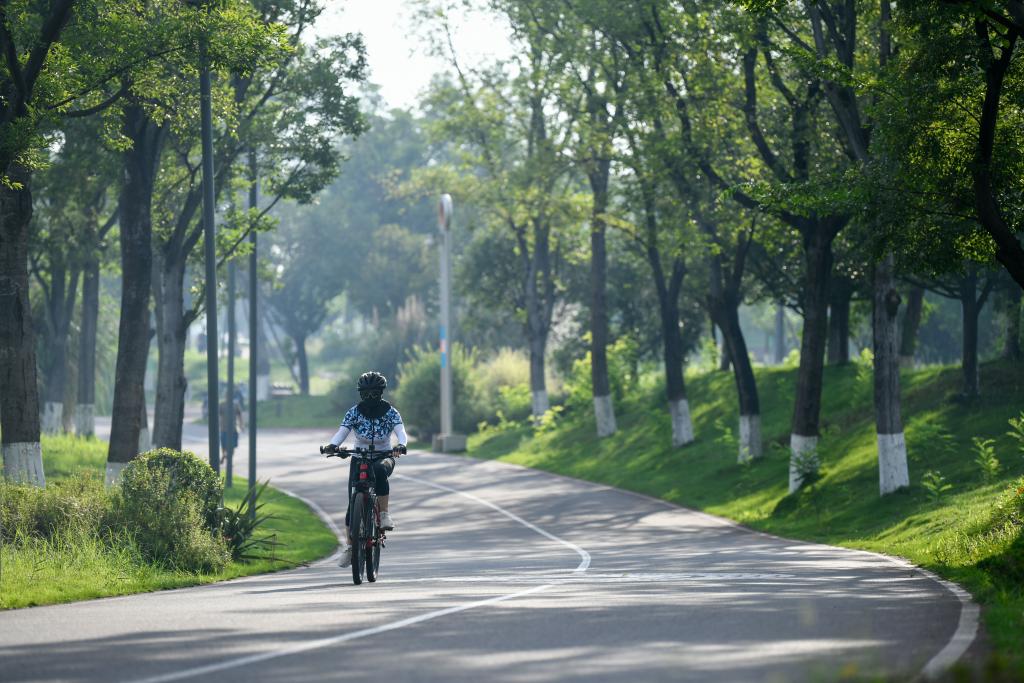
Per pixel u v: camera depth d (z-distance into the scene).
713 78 104.75
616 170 129.25
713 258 125.19
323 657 23.95
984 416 109.19
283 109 112.94
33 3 62.31
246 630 28.39
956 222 59.41
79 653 24.86
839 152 99.56
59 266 133.25
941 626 28.78
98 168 98.62
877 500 91.31
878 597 37.03
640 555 70.69
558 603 35.09
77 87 66.12
